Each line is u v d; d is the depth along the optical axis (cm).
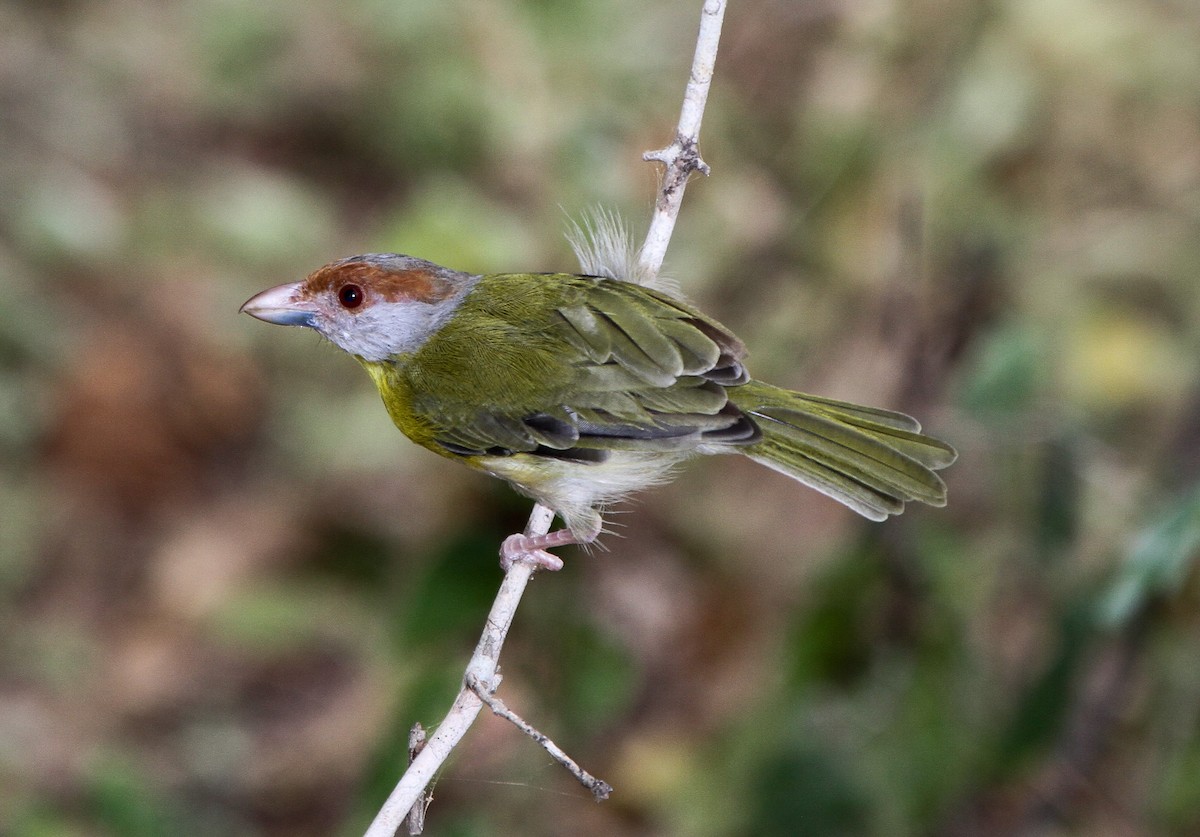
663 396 813
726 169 1313
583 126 1268
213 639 1333
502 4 1370
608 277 878
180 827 1074
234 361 1517
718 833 1038
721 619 1263
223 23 1666
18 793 1195
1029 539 967
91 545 1407
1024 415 955
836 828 915
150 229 1595
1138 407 1281
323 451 1427
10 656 1320
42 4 1781
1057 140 1371
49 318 1525
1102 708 959
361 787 928
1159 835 991
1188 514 762
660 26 1400
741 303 1296
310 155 1638
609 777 1173
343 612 1338
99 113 1692
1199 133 1373
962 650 943
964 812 984
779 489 1311
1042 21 1344
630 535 1302
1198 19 1365
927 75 1298
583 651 953
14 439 1452
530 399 833
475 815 1009
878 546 947
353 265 881
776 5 1351
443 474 1240
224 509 1435
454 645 959
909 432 831
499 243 1220
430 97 1458
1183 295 1337
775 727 956
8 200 1602
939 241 1255
